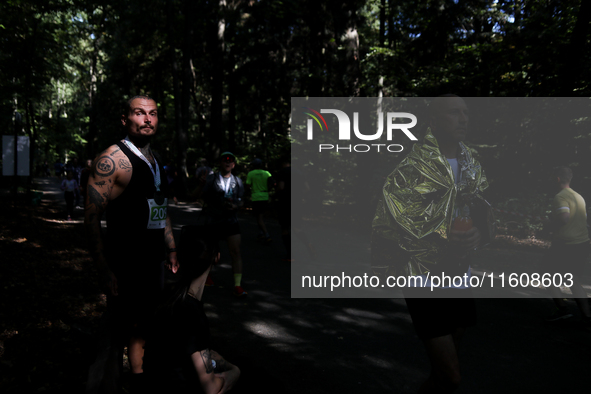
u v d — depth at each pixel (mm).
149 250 2818
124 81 34250
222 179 5938
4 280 5641
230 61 25797
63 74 16812
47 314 4648
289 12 20969
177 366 2119
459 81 13492
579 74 9984
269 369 3752
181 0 24125
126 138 2867
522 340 4469
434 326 2242
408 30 16984
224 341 4363
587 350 4238
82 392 3146
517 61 11969
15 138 12258
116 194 2717
